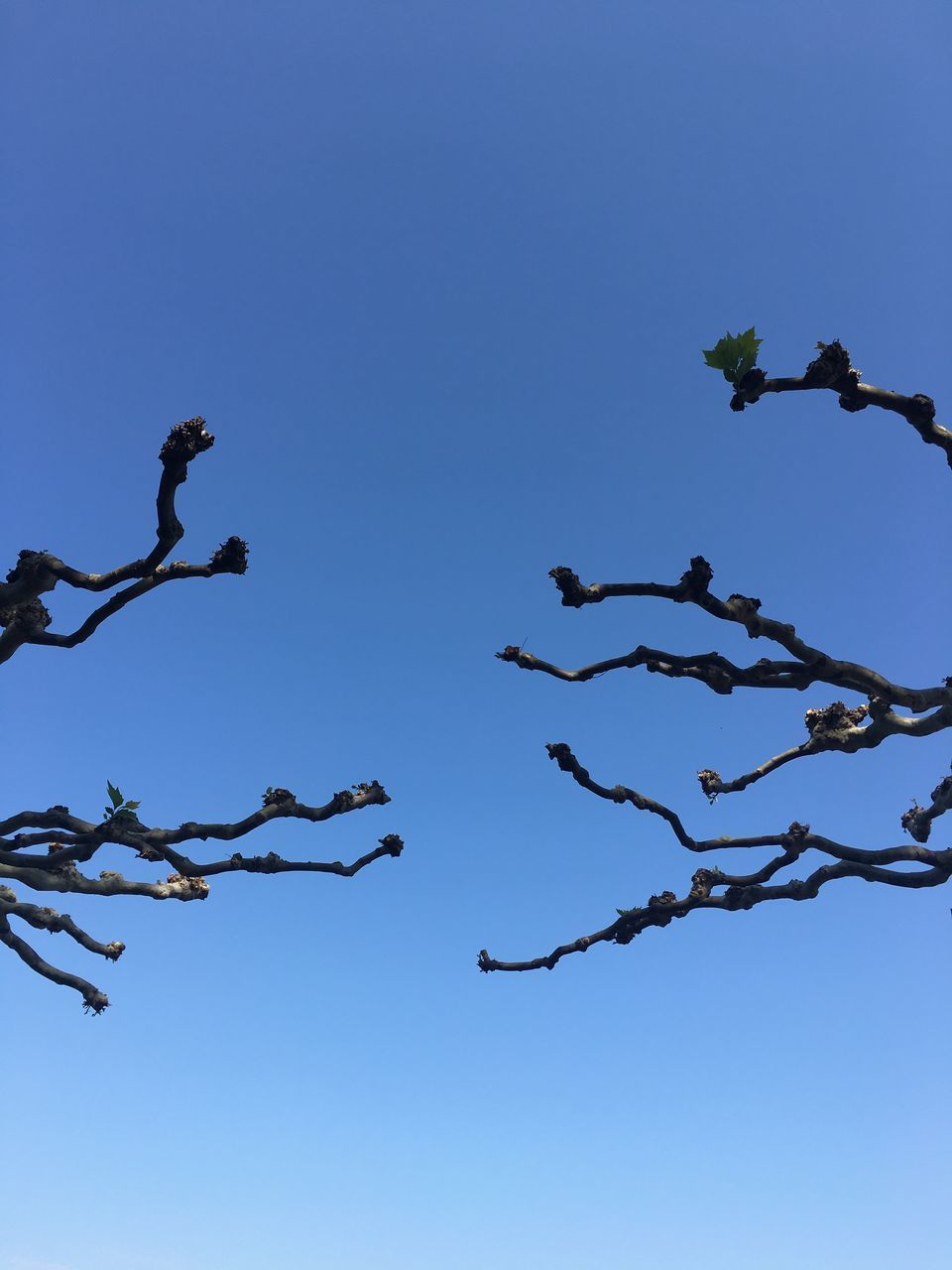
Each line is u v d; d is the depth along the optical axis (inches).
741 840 352.2
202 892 339.3
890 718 297.9
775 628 266.8
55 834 292.8
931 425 257.0
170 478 227.5
